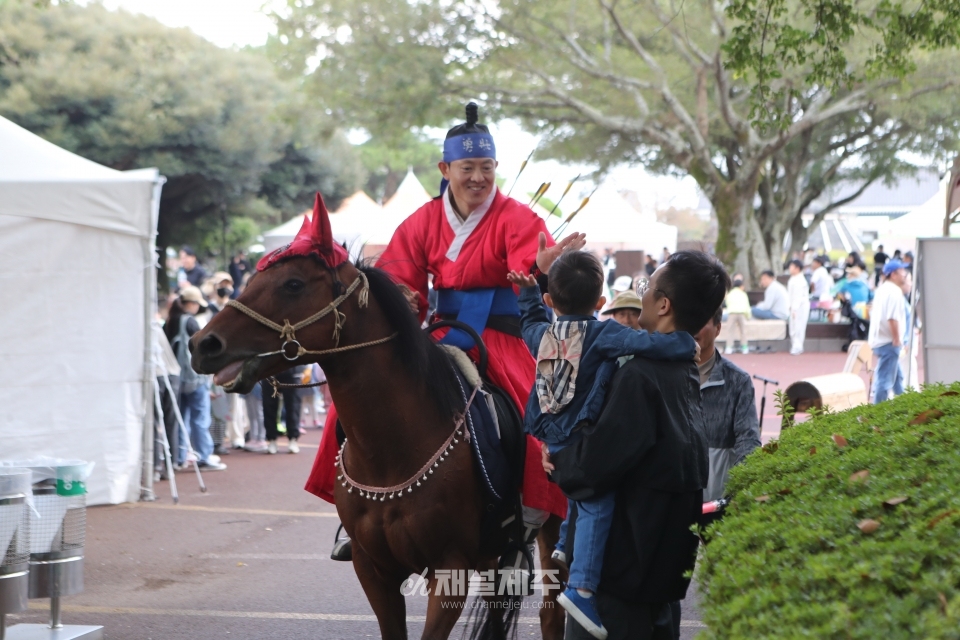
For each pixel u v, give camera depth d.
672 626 3.91
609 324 3.59
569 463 3.48
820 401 8.53
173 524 8.76
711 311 3.63
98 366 9.28
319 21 24.52
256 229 43.44
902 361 13.76
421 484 3.99
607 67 25.78
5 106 31.53
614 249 36.06
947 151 31.81
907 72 9.25
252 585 6.95
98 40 33.94
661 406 3.41
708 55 25.78
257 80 37.00
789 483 3.60
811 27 18.53
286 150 40.25
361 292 3.92
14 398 8.83
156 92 33.72
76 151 32.69
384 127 25.52
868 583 2.36
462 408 4.18
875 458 3.60
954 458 3.31
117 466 9.45
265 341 3.75
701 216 68.44
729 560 2.90
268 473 11.19
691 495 3.51
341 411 4.02
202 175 35.47
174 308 11.35
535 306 4.12
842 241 54.84
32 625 5.64
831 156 38.22
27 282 8.86
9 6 33.28
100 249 9.23
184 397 11.32
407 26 24.16
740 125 27.23
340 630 5.97
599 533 3.50
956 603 2.07
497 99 26.17
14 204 8.67
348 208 20.31
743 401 4.81
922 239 10.24
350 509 4.14
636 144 33.41
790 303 23.52
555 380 3.60
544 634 4.75
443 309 4.85
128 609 6.39
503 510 4.30
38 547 5.34
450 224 4.79
